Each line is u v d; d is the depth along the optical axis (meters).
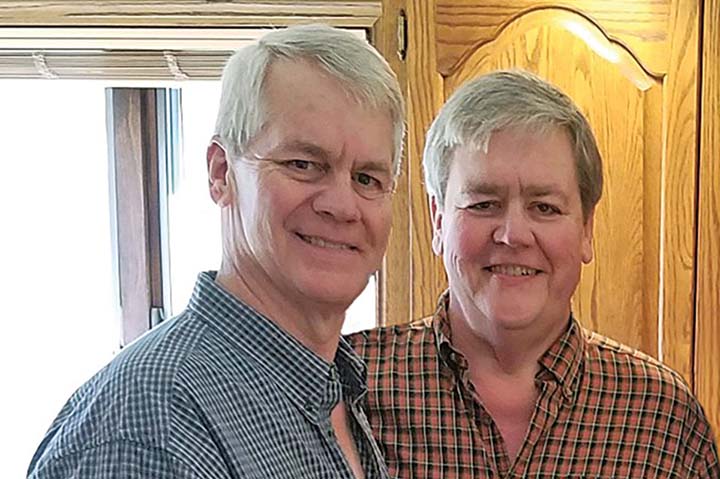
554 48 1.58
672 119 1.59
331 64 0.81
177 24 1.60
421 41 1.58
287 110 0.81
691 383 1.63
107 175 2.22
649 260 1.62
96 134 2.21
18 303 2.27
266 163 0.82
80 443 0.72
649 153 1.60
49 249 2.25
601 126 1.60
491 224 1.18
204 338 0.81
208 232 2.23
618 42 1.58
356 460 1.00
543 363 1.23
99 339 2.29
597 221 1.61
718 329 1.62
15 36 1.65
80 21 1.60
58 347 2.29
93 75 1.78
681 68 1.58
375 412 1.26
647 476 1.21
